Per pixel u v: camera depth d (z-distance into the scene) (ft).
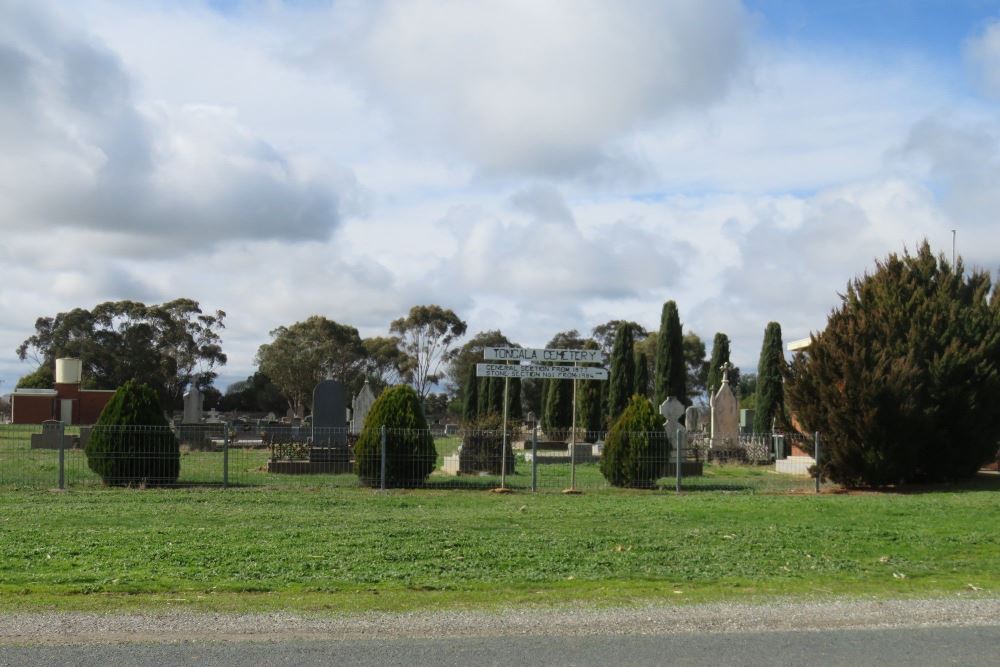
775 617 27.58
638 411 71.41
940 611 28.55
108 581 30.68
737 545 40.06
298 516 48.62
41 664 22.16
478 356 281.74
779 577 33.37
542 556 36.52
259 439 143.13
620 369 155.02
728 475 88.74
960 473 70.74
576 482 74.02
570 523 46.88
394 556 35.96
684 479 80.94
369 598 29.19
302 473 81.15
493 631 25.61
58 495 58.49
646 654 23.54
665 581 32.45
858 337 69.87
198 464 87.25
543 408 167.73
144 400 66.08
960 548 39.86
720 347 164.66
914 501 58.34
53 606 27.55
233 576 31.94
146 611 27.12
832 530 44.70
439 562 34.94
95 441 64.75
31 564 33.50
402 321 281.74
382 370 282.77
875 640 25.23
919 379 68.33
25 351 266.98
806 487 73.10
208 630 25.30
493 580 31.96
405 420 68.13
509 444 84.28
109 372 257.55
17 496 57.82
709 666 22.62
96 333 260.21
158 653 23.16
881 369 67.10
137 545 37.78
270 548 37.40
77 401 224.94
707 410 180.65
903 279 72.90
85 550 36.45
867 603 29.50
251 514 49.34
